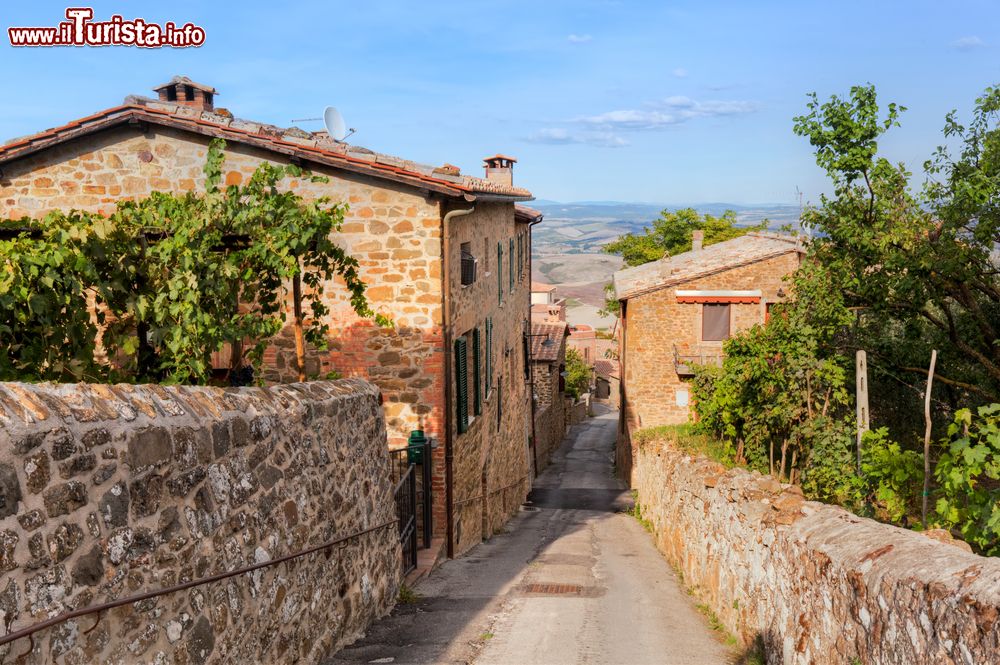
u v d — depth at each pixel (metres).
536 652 7.20
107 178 12.12
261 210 7.55
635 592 10.35
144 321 6.90
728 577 8.95
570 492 25.45
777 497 7.94
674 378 24.33
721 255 25.98
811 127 13.08
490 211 16.70
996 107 12.55
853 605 5.39
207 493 4.80
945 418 14.74
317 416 6.80
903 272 13.20
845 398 13.12
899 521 10.00
